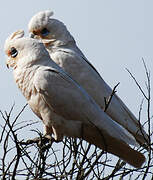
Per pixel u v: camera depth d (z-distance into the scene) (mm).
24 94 12016
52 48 15070
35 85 11570
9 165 9352
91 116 11609
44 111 11836
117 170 9820
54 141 12250
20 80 11898
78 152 9867
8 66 12602
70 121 11750
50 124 11969
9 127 9219
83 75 14445
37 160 9820
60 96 11562
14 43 12234
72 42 15180
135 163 10906
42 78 11523
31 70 11758
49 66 11883
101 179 9641
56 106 11609
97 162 9695
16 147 9289
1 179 9406
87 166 9695
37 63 11867
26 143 12016
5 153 9312
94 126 11508
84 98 11734
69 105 11609
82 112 11641
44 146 10398
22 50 12094
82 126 10992
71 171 9812
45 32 15281
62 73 11812
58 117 11773
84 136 11789
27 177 9711
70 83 11781
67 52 14656
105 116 11703
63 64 14469
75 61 14500
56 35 15141
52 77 11594
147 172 9211
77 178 9609
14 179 9320
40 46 12047
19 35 12594
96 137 11617
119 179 9688
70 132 11828
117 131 11445
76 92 11727
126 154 11070
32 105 11984
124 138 11352
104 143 10500
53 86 11531
